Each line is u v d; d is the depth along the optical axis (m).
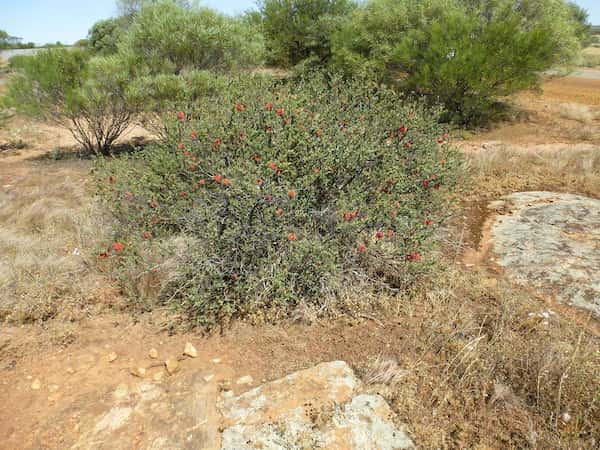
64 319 3.13
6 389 2.50
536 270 3.82
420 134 4.27
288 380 2.54
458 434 2.24
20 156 8.27
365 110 4.34
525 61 9.66
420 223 3.54
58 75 7.62
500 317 3.16
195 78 7.43
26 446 2.14
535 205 5.29
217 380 2.58
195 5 8.67
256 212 3.18
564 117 10.88
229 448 2.11
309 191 3.42
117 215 4.11
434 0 11.15
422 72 10.12
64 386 2.52
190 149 3.78
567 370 2.51
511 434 2.25
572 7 13.88
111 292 3.41
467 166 6.07
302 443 2.13
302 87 4.56
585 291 3.48
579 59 11.95
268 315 3.10
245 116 3.87
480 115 10.81
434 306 3.25
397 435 2.20
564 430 2.27
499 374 2.61
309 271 3.18
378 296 3.36
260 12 14.24
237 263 3.20
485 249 4.35
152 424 2.25
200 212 3.31
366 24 11.59
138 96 7.27
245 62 8.93
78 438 2.17
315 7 13.72
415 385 2.54
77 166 7.23
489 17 11.47
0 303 3.17
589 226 4.60
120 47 8.31
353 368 2.68
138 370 2.61
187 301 3.05
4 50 30.75
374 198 3.56
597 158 6.92
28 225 4.53
